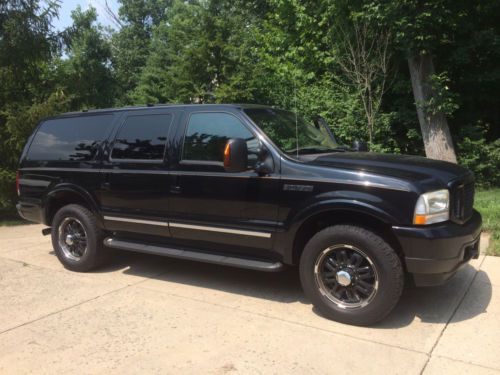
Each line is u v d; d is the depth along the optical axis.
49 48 10.75
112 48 33.72
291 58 13.34
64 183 5.75
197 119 4.90
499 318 4.16
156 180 5.02
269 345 3.73
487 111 12.77
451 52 11.78
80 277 5.57
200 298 4.79
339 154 4.62
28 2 10.20
